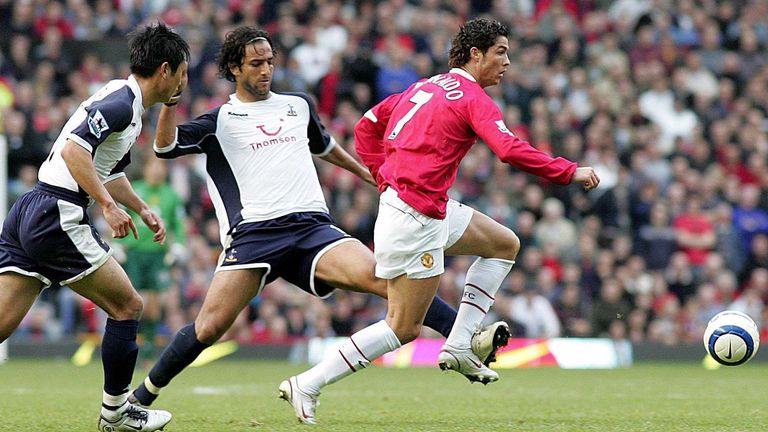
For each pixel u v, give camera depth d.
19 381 40.56
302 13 72.75
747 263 64.50
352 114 65.38
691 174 66.56
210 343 24.52
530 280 58.09
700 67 74.94
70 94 65.31
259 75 25.25
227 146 25.22
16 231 22.05
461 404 30.64
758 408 29.17
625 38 76.06
